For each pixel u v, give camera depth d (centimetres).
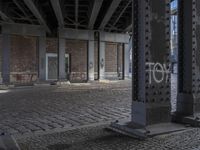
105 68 3788
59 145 689
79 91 2170
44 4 2538
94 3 2184
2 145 661
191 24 870
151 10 775
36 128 908
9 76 2969
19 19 2939
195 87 872
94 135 774
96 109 1262
